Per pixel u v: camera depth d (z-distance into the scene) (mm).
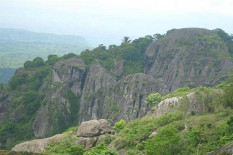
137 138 78812
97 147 76250
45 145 86562
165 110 91000
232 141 57531
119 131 88938
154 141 63531
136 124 89000
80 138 83500
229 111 78000
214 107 84312
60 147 81312
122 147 78500
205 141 66125
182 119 81625
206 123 74000
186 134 68812
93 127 84625
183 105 86250
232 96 82125
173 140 61062
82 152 76500
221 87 99250
